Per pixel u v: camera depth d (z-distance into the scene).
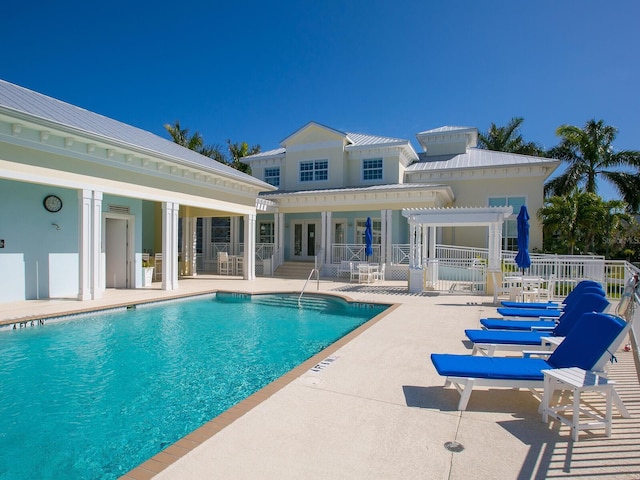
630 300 6.84
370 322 8.98
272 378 6.16
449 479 2.88
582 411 3.85
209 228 25.55
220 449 3.29
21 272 11.60
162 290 14.69
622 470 3.02
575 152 26.52
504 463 3.12
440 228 22.64
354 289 15.69
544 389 3.98
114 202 14.59
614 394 3.86
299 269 22.06
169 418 4.70
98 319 10.31
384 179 23.05
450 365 4.42
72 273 13.09
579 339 4.30
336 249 23.05
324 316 11.38
